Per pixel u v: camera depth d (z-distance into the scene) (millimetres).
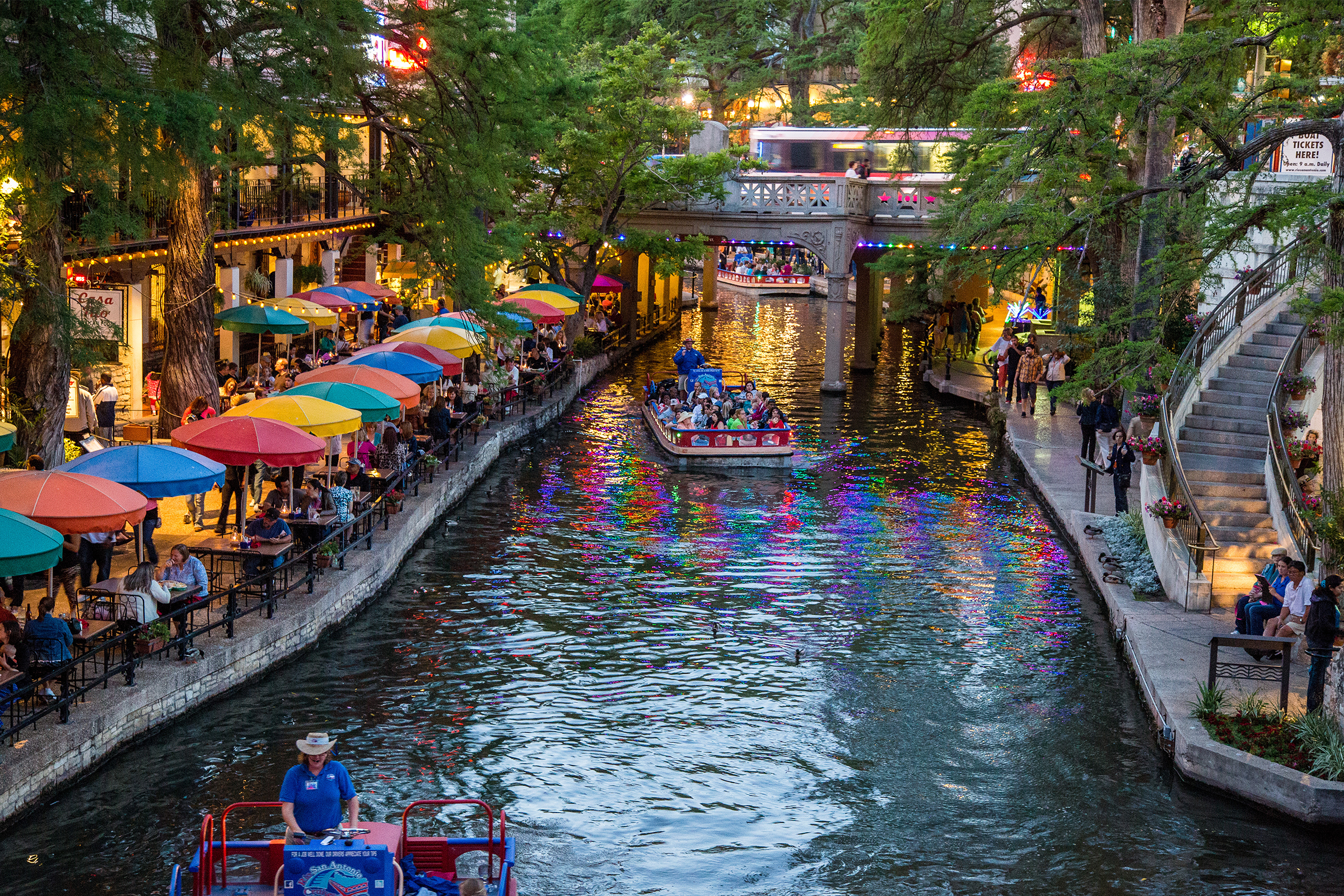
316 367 33469
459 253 31578
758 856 14523
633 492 32500
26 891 13086
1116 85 23312
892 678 20078
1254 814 15367
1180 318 33156
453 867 12750
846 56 64812
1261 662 18844
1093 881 13992
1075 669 20469
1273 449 23688
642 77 46875
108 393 27734
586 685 19531
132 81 18922
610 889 13734
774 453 35812
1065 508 29219
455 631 21781
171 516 24781
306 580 21078
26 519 15227
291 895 10953
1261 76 29844
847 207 47469
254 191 37562
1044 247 24516
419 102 30859
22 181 18641
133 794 15203
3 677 14711
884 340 64188
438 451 32281
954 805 15781
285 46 25297
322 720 17750
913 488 33594
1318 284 21406
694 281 86625
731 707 18812
